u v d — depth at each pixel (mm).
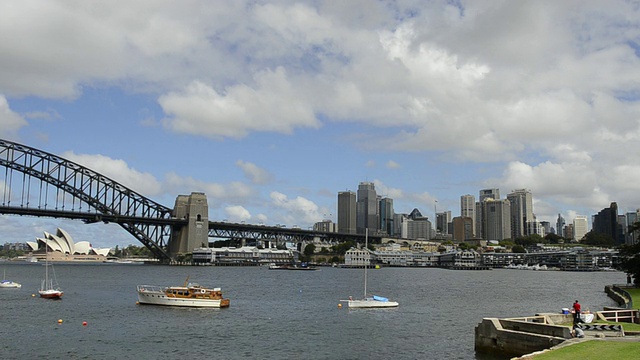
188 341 69000
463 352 61562
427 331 77062
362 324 83875
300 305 111688
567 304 117500
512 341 53281
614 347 41344
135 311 96938
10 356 59656
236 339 70562
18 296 123062
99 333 74062
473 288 174375
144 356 60281
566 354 39656
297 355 61188
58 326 79500
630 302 89250
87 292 136750
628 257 153625
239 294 140750
